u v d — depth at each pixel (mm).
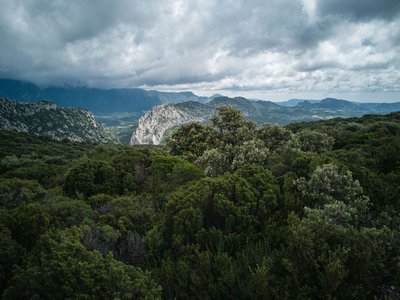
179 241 11617
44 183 27734
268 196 14062
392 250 8906
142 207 17016
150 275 9344
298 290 7797
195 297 8992
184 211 12758
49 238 10156
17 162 41781
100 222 14172
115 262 8836
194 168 21953
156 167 23828
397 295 8086
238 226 12617
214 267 9875
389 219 11648
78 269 8086
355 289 7684
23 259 9922
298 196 14289
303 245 8680
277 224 12461
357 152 23125
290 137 25797
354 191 13672
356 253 8383
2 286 9633
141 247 12320
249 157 22141
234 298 8617
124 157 26703
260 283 8016
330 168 14492
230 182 14961
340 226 10133
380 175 18000
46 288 8047
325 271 7793
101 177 22766
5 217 12633
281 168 18719
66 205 15258
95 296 7621
